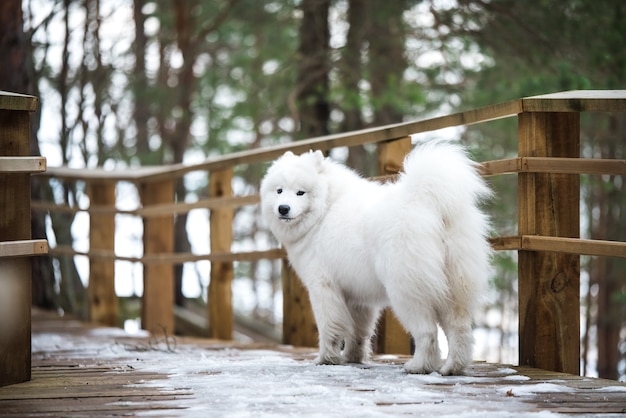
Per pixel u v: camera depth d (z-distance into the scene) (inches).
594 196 677.3
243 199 267.7
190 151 745.0
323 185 199.3
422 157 171.2
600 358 627.2
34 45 551.5
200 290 806.5
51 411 135.8
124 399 146.7
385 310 231.1
